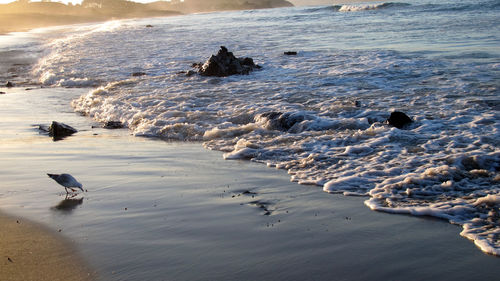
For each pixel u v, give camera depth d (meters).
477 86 13.29
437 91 13.20
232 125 11.10
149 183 7.01
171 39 39.72
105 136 10.88
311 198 6.24
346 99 13.04
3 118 13.33
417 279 4.02
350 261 4.35
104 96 15.84
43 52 35.16
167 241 4.85
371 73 16.69
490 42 21.89
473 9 46.00
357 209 5.77
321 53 23.62
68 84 20.34
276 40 32.84
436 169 6.97
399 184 6.55
